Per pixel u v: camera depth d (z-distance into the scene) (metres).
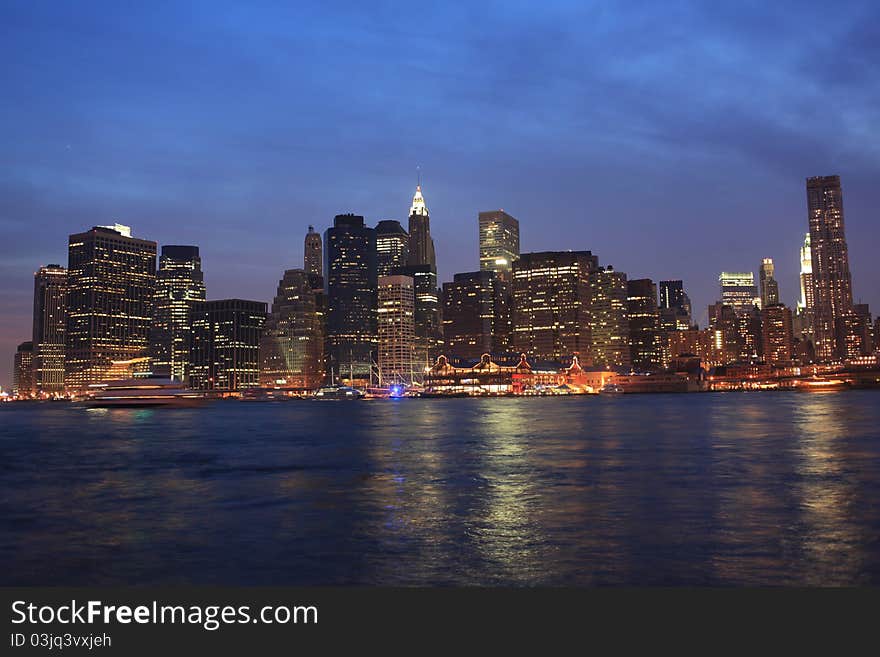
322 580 24.80
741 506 37.50
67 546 30.39
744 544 28.56
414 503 40.44
